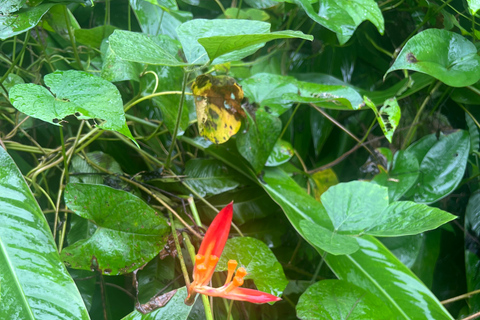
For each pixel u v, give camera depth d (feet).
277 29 3.61
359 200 2.47
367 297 2.45
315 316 2.33
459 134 3.17
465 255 3.05
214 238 1.91
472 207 3.10
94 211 2.30
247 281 2.45
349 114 3.63
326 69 3.83
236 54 2.16
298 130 3.59
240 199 2.95
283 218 3.18
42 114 1.85
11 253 1.92
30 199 2.06
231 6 3.52
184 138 2.96
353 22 2.83
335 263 2.61
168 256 2.63
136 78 2.61
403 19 3.49
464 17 3.21
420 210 2.31
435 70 2.62
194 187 2.86
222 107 2.53
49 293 1.90
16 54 3.08
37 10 2.27
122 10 3.38
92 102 1.95
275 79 2.95
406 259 3.05
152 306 2.15
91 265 2.27
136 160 3.04
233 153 2.92
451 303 3.26
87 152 2.94
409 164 3.07
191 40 2.23
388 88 3.73
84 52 2.98
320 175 3.24
